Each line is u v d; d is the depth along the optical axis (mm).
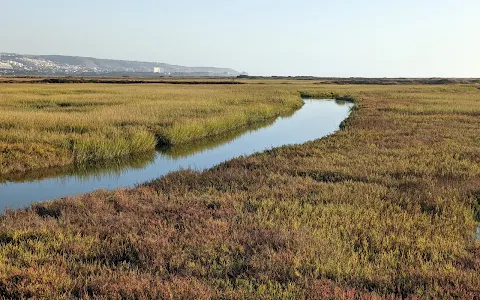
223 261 5699
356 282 5086
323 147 15250
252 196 8859
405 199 8648
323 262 5566
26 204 9875
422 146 15164
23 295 4727
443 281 5125
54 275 5059
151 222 7141
